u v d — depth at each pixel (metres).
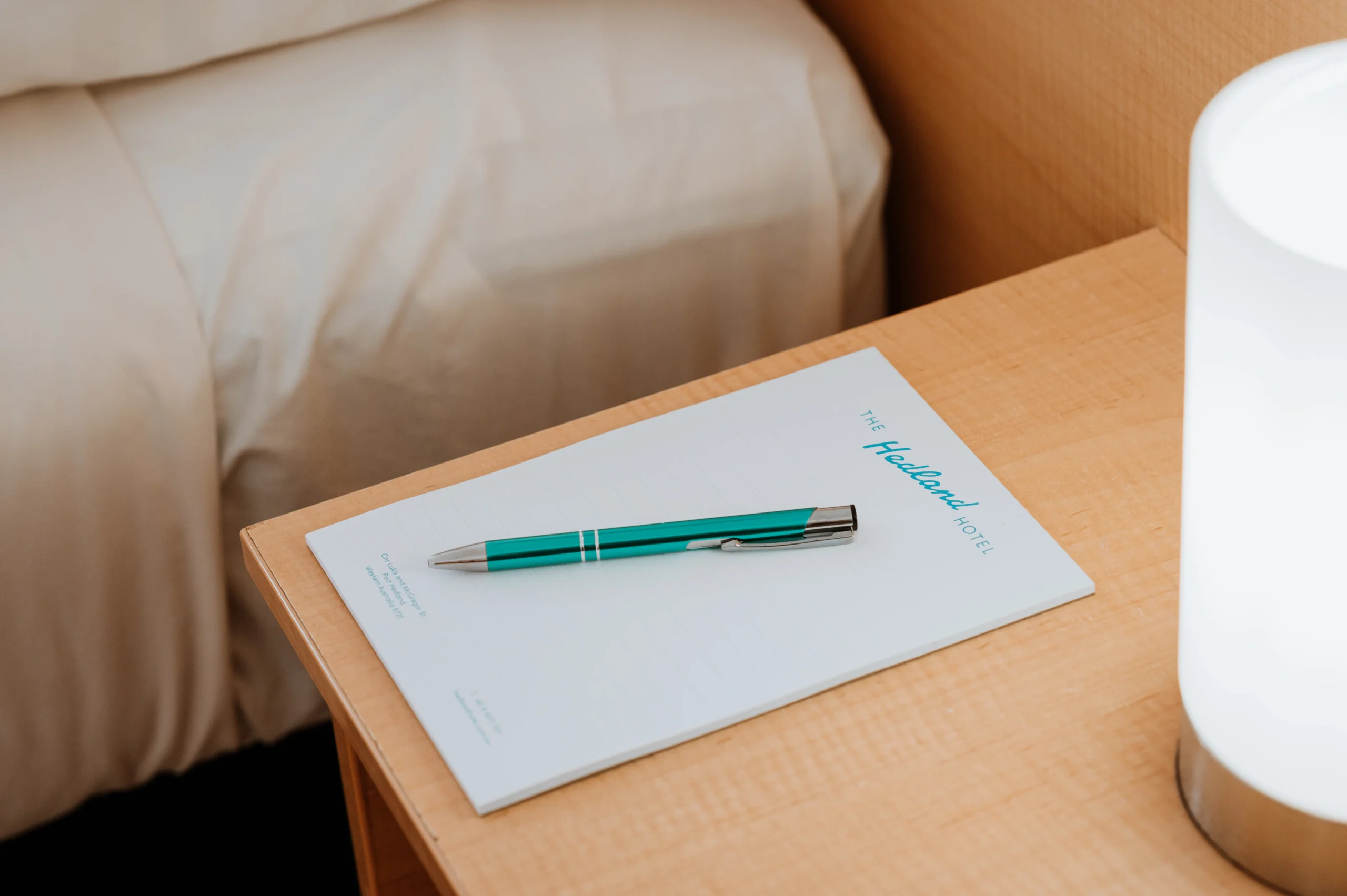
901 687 0.50
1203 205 0.35
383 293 0.84
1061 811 0.46
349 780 0.70
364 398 0.87
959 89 0.91
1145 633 0.51
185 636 0.89
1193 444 0.38
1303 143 0.40
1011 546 0.54
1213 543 0.38
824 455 0.58
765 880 0.44
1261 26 0.61
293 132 0.85
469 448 0.92
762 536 0.54
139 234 0.81
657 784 0.47
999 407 0.60
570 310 0.89
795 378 0.62
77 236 0.81
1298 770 0.40
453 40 0.89
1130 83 0.72
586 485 0.58
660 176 0.88
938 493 0.56
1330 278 0.31
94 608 0.85
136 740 0.92
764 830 0.46
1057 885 0.44
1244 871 0.44
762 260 0.92
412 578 0.54
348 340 0.85
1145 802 0.46
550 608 0.52
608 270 0.89
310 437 0.86
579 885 0.44
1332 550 0.35
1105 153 0.76
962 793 0.46
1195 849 0.45
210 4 0.85
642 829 0.46
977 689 0.49
